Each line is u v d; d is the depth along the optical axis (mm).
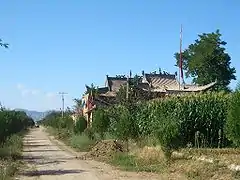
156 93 46188
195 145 25766
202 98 26922
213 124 26375
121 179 20266
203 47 57156
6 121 40656
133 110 34688
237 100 19750
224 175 17938
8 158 29484
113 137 39062
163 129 24078
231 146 25859
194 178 19016
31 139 67312
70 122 75812
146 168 23656
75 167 26141
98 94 63156
